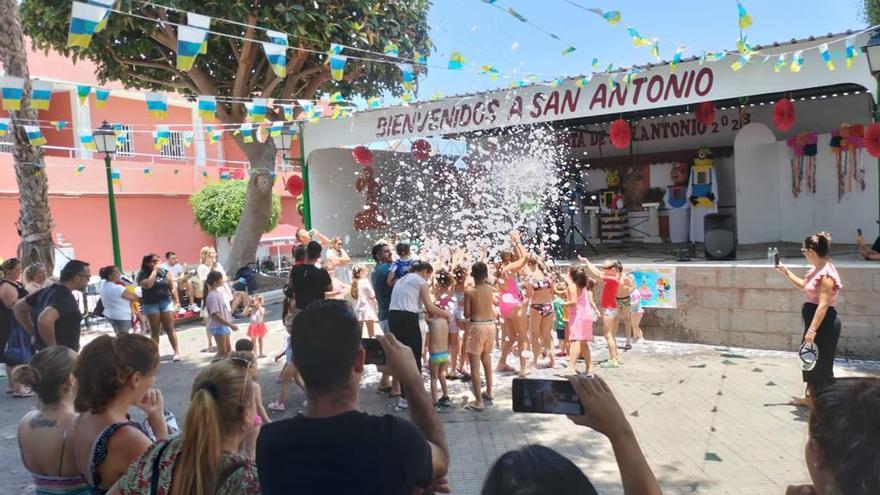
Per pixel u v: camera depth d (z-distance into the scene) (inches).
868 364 309.6
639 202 624.1
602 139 641.0
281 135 490.0
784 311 341.4
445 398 274.7
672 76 374.0
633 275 383.9
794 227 522.6
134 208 848.9
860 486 49.4
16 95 240.8
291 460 70.6
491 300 273.4
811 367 226.7
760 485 185.6
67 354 113.1
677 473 195.8
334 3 477.7
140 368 105.0
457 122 459.2
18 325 303.3
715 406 256.5
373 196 611.5
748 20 237.5
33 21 467.2
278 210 859.4
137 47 493.0
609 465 207.6
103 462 98.0
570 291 310.2
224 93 583.2
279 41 229.5
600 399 74.2
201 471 83.5
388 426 72.6
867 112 498.6
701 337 366.3
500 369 329.7
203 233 949.8
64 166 745.6
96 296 567.2
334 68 247.6
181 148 927.0
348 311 77.8
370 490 68.9
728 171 577.3
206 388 89.4
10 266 309.0
